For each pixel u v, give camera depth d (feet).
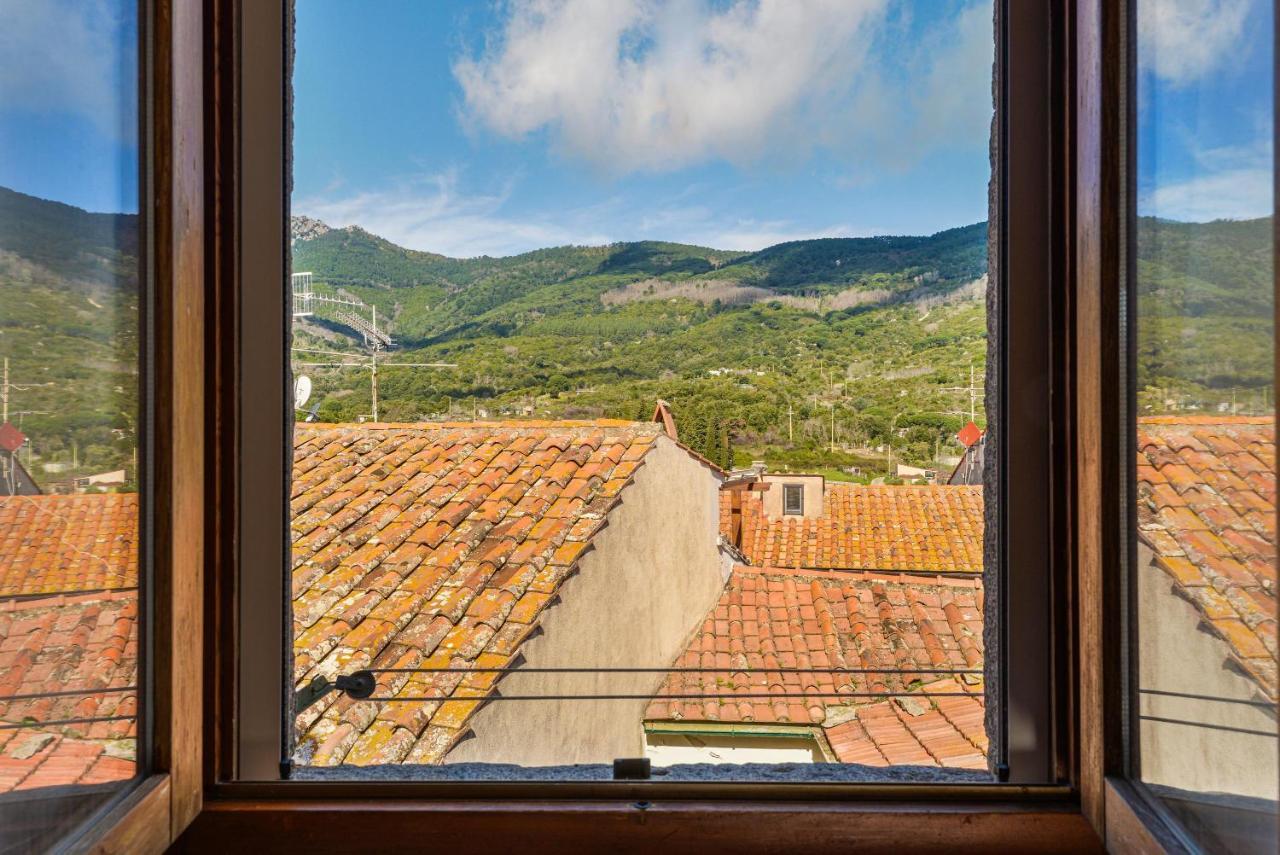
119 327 2.57
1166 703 2.40
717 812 3.01
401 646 8.78
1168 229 2.33
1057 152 3.05
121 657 2.56
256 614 3.22
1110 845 2.66
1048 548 3.14
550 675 9.50
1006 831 2.95
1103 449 2.65
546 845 3.00
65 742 2.27
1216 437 2.02
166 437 2.73
